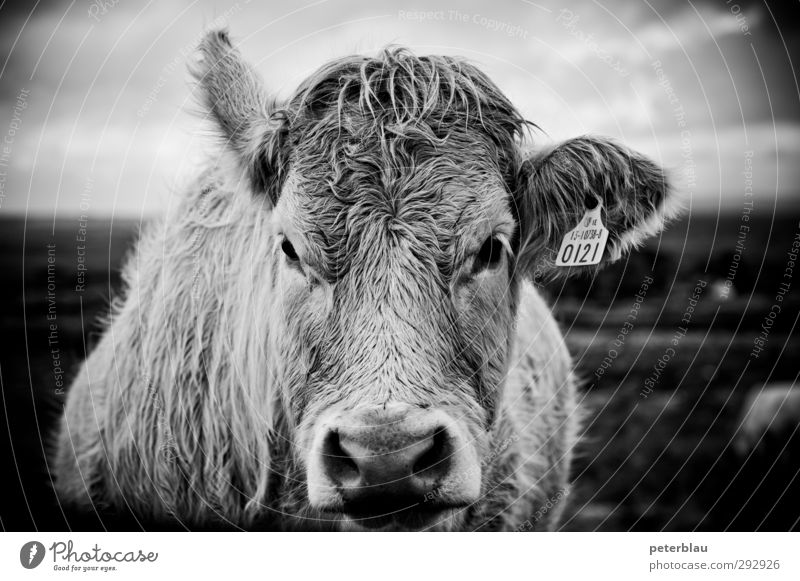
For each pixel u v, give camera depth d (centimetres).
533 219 300
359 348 245
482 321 271
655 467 673
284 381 285
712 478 653
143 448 361
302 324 268
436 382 245
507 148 290
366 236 256
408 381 238
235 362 329
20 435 520
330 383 253
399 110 279
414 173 264
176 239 367
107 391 379
